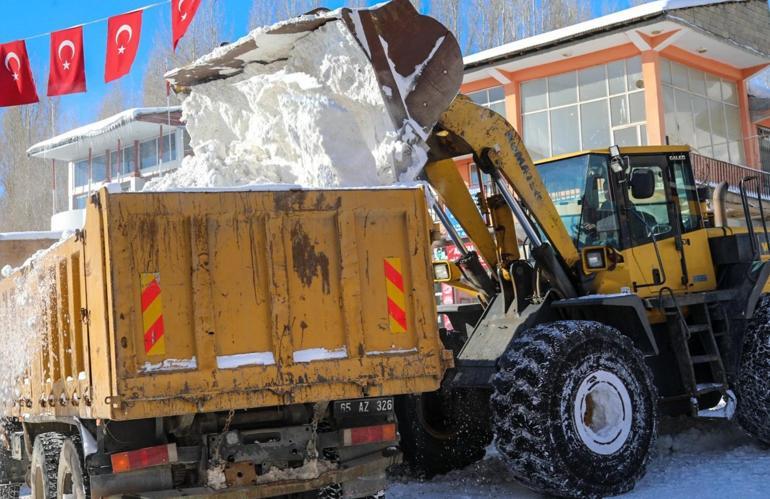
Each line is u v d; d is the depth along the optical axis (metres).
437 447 7.24
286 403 4.71
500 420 6.01
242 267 4.73
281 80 6.25
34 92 10.34
